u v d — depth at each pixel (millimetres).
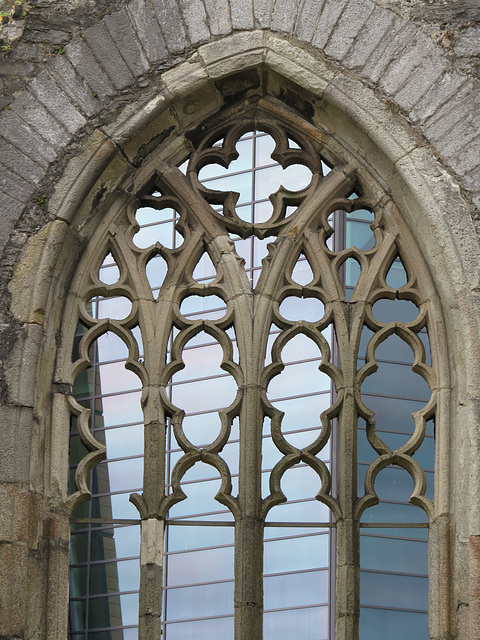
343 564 13383
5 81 14164
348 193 14320
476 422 13180
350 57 14141
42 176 13898
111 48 14219
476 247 13586
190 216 14320
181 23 14273
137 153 14273
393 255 14109
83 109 14070
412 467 13586
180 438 13688
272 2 14297
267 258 14156
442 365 13695
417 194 13789
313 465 13648
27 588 13133
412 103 13984
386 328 13906
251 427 13695
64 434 13688
